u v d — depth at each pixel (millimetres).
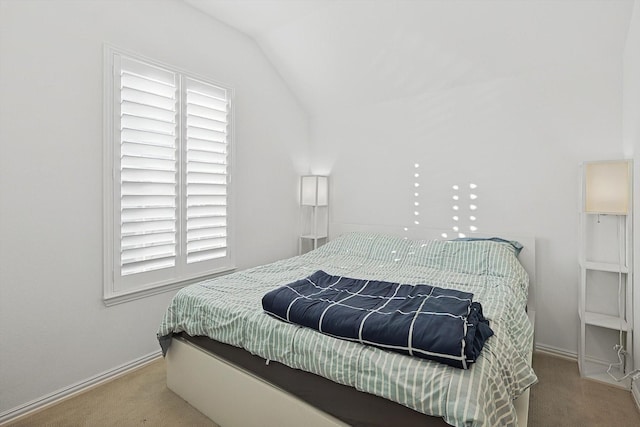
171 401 1944
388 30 2715
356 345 1284
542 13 2242
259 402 1526
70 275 2016
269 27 2994
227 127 2922
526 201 2668
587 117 2406
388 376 1141
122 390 2061
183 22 2600
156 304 2467
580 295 2287
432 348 1124
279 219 3572
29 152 1839
